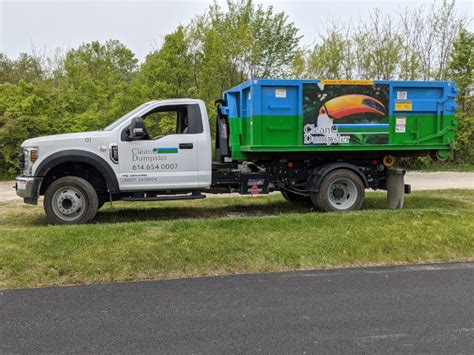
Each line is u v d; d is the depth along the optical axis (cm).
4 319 448
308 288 539
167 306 482
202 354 373
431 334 409
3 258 603
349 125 917
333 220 805
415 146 949
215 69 2173
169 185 879
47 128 1888
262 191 961
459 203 1064
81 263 602
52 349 384
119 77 3481
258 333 413
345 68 2405
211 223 772
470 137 2231
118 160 853
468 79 2194
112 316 455
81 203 838
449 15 2352
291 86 892
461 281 565
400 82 930
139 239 683
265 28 2578
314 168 977
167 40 1958
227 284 556
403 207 1012
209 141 897
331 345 388
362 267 631
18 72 3325
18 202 1169
